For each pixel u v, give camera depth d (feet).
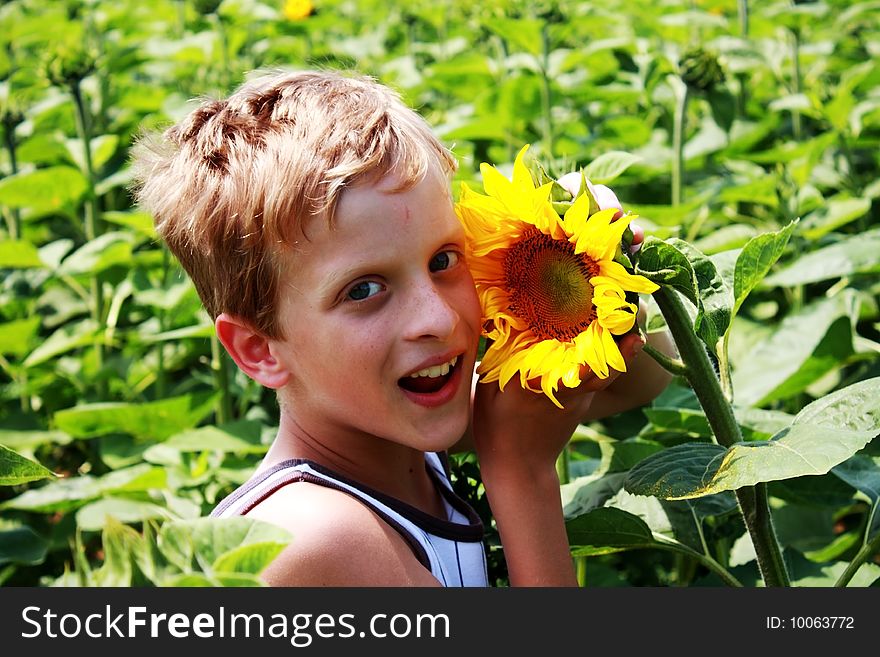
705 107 12.51
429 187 3.62
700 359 3.92
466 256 3.80
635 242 3.90
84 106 10.77
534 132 11.78
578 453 7.49
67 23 14.99
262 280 3.68
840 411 3.83
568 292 3.70
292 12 14.42
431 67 12.39
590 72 12.50
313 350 3.67
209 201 3.75
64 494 7.60
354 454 4.00
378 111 3.70
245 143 3.74
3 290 11.32
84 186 10.12
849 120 10.53
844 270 7.32
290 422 4.06
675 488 3.66
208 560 2.83
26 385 10.23
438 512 4.39
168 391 10.34
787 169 9.63
